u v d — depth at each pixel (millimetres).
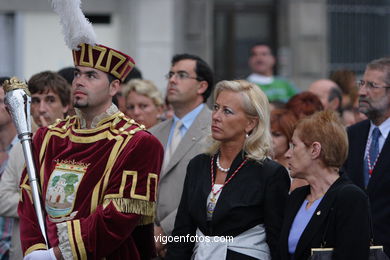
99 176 7234
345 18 21031
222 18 21062
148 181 7266
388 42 21266
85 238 7039
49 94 9695
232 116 7730
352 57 21125
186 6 19797
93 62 7359
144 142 7281
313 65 20719
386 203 9016
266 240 7574
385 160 9094
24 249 7305
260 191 7574
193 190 7836
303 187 7637
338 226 7078
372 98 9359
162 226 8953
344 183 7301
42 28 18266
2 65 18234
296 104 10305
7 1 18062
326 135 7395
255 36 21172
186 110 9727
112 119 7434
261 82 17031
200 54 19953
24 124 7508
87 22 7305
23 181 7609
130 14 18562
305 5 20625
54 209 7262
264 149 7777
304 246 7227
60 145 7465
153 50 18609
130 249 7434
